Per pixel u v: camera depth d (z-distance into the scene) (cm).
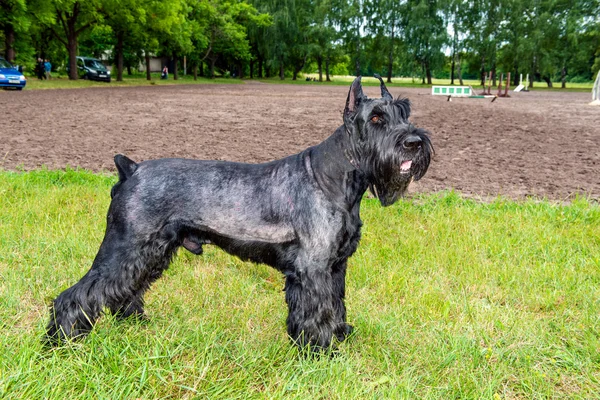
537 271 487
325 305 323
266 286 481
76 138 1330
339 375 308
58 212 635
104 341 317
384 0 7050
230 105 2612
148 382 296
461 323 395
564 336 376
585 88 7144
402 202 730
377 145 325
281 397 283
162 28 4378
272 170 343
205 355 327
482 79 7250
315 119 1973
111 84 4269
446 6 6775
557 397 307
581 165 1072
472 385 308
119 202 334
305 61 7625
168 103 2619
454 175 964
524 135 1559
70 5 3797
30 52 3934
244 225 331
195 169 343
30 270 461
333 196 323
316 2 7300
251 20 6838
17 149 1130
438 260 526
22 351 304
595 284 461
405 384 304
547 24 6556
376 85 6419
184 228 340
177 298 433
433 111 2417
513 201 757
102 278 329
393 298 445
